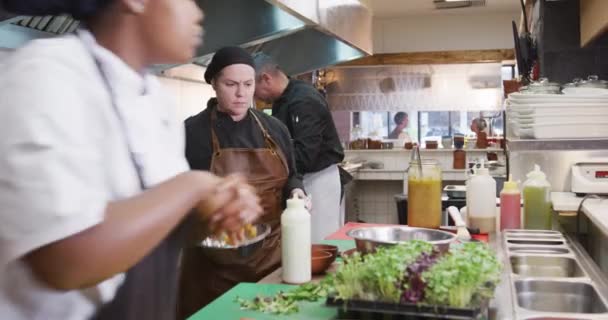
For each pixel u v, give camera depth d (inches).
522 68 172.4
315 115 132.6
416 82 353.7
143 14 37.3
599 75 149.3
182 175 35.9
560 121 113.0
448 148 319.3
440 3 316.8
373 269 51.2
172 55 39.4
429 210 94.7
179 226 41.7
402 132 352.2
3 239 30.2
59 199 29.7
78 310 35.8
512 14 344.8
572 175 109.7
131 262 32.4
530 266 78.7
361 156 322.3
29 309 34.6
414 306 49.6
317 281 68.8
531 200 99.6
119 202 33.3
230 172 98.7
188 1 38.8
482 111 355.3
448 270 50.0
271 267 93.4
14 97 31.0
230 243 60.9
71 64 34.0
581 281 65.3
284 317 55.4
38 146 30.0
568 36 150.6
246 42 123.1
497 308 55.9
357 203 334.3
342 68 358.9
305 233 68.4
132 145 38.0
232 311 58.0
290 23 116.6
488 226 96.9
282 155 101.5
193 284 89.7
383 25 356.8
